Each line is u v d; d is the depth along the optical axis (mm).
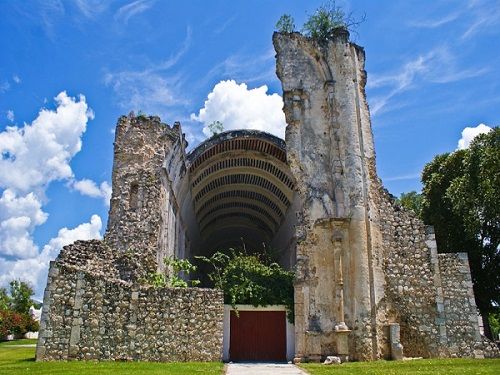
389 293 18156
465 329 17750
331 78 20625
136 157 20141
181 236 26656
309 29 21594
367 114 20625
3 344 26203
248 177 29812
